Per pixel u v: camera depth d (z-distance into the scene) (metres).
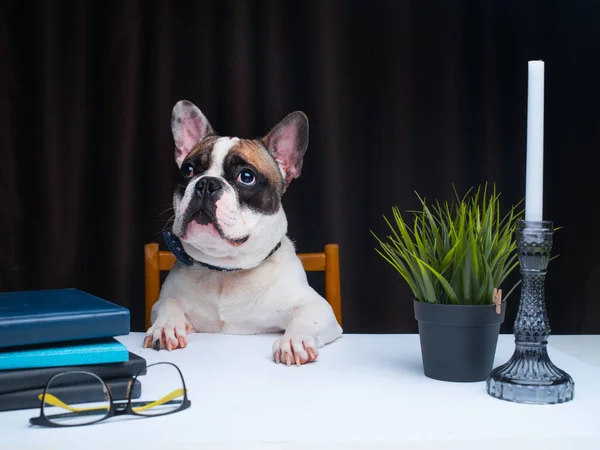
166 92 2.86
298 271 2.05
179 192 1.99
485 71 2.83
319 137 2.86
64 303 1.39
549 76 2.81
